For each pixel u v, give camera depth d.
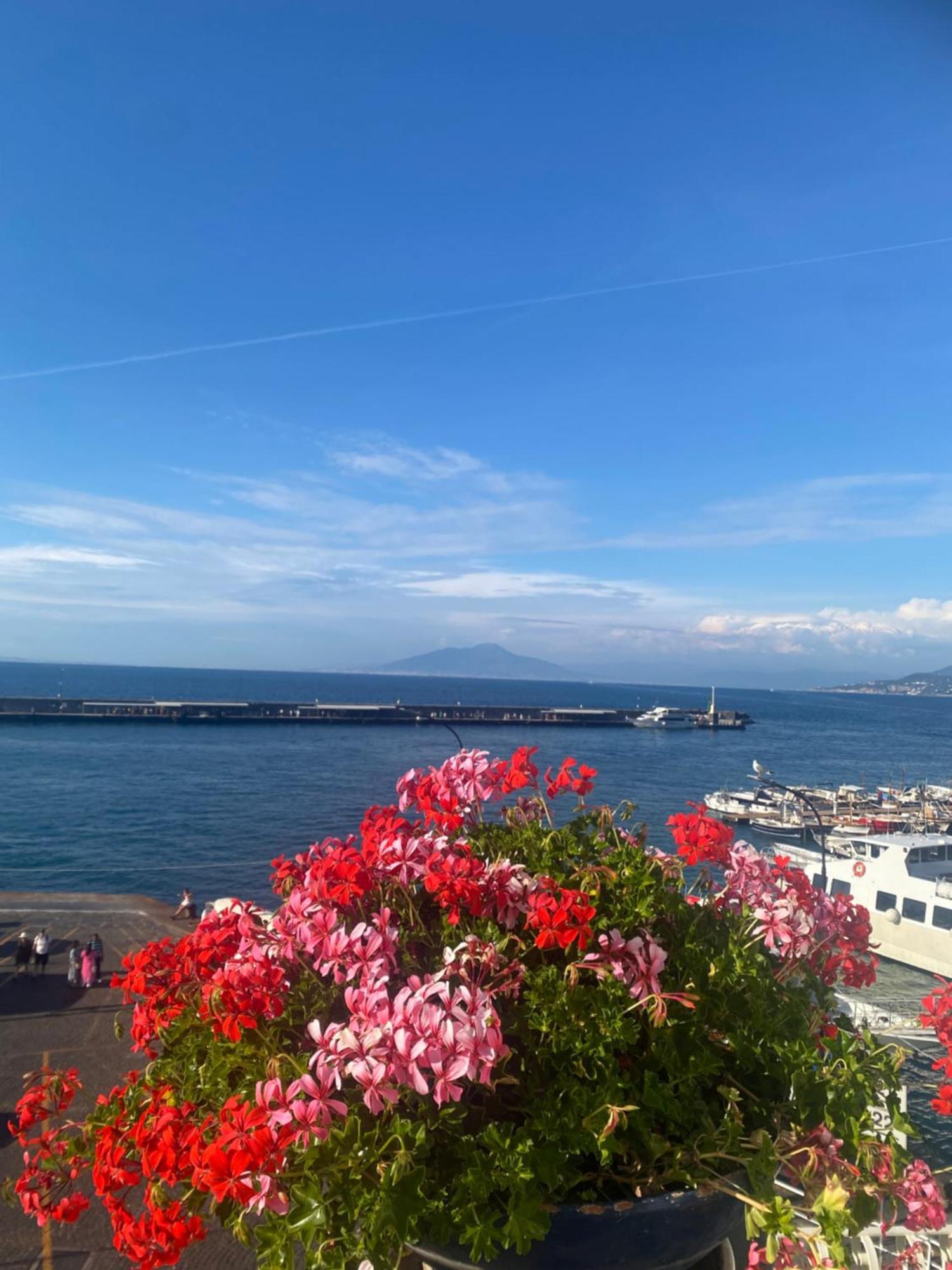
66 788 58.00
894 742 131.25
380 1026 1.64
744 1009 2.00
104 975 19.14
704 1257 2.09
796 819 54.44
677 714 143.25
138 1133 1.80
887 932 24.95
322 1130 1.57
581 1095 1.70
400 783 2.59
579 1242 1.62
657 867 2.26
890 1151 1.92
